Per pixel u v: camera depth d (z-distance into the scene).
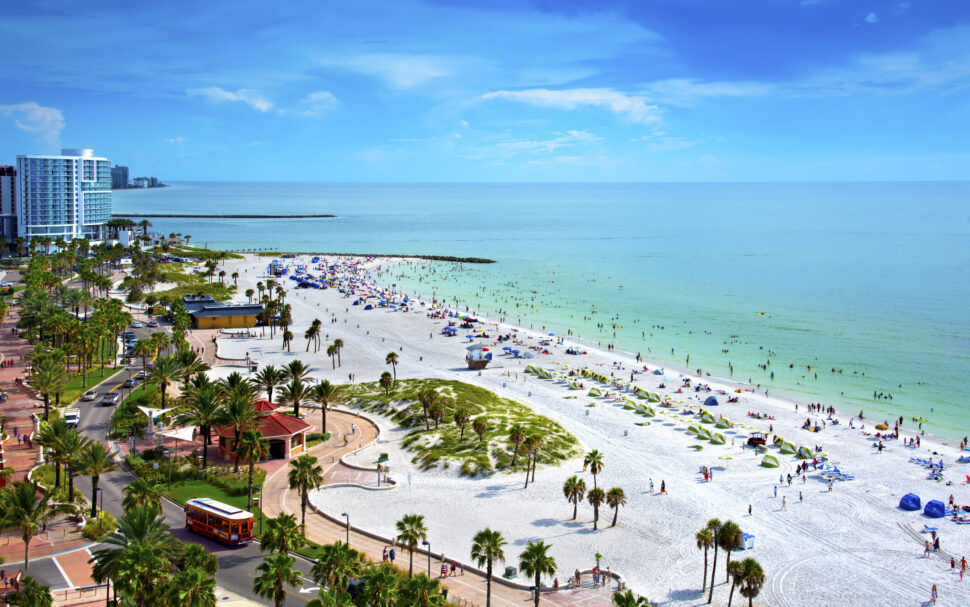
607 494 88.25
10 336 179.50
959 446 124.38
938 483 104.81
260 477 99.06
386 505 93.44
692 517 91.56
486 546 66.75
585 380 165.25
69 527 78.56
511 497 96.81
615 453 114.50
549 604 69.81
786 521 90.88
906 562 80.50
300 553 76.75
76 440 82.06
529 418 126.31
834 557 81.44
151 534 57.34
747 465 110.50
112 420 118.38
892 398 155.38
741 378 172.00
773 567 78.88
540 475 104.19
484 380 162.38
